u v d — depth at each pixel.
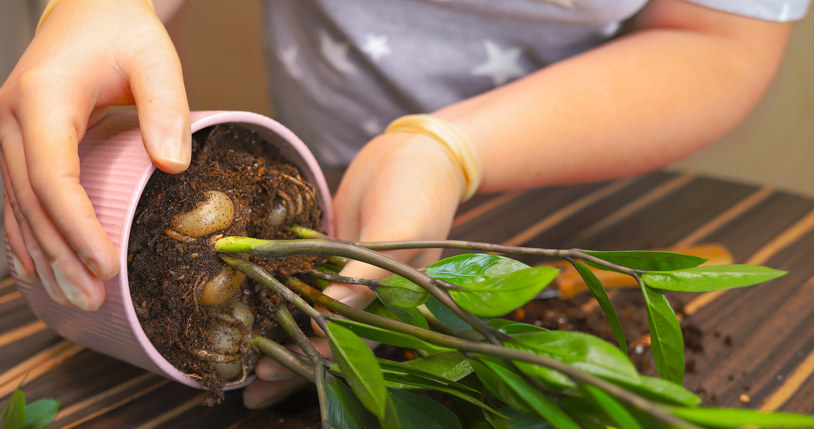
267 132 0.61
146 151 0.55
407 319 0.57
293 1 0.97
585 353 0.48
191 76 1.79
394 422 0.50
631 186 0.94
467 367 0.54
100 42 0.58
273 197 0.60
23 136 0.55
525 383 0.49
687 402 0.46
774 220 0.86
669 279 0.53
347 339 0.51
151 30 0.60
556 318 0.70
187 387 0.63
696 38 0.83
